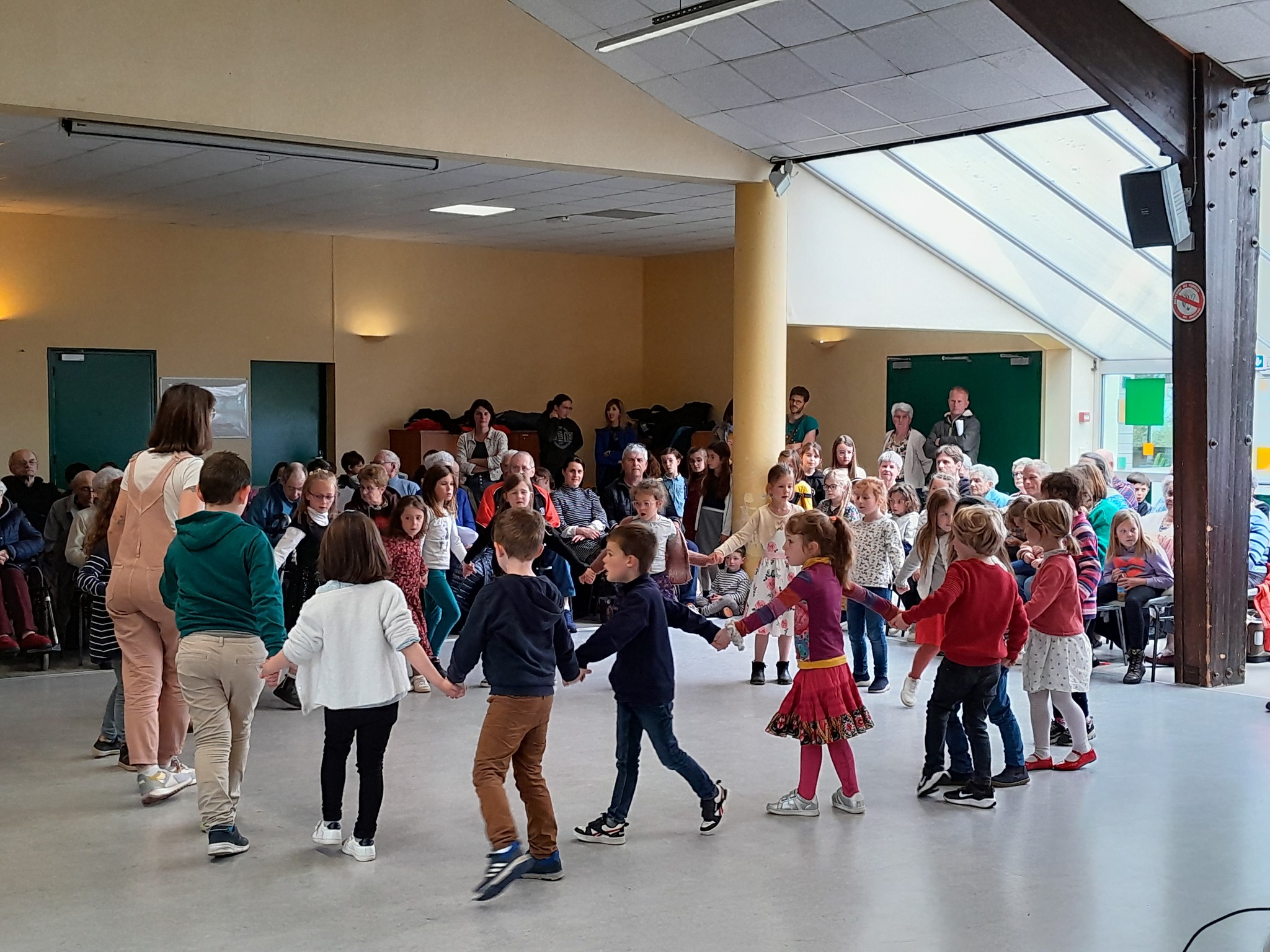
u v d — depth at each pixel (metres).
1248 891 4.49
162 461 5.22
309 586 7.45
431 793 5.59
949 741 5.66
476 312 14.41
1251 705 7.39
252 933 4.08
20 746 6.36
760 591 7.93
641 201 11.19
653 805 5.45
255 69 7.68
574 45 8.91
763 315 10.13
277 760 6.11
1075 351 12.09
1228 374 7.82
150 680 5.36
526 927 4.14
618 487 10.21
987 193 9.88
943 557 7.52
